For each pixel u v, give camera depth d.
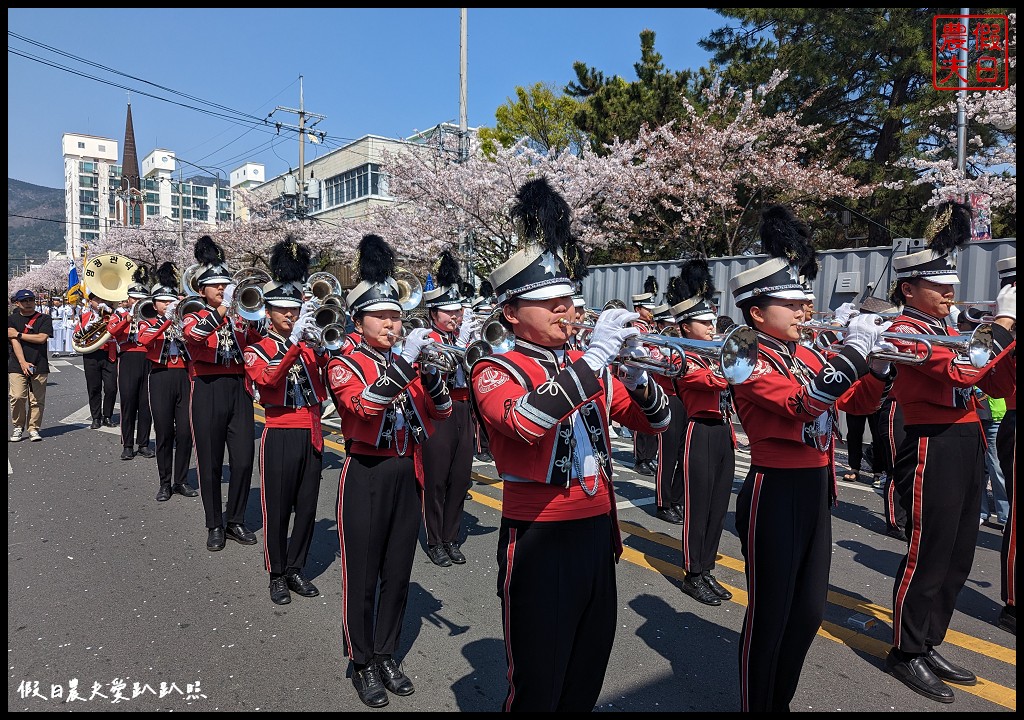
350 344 3.52
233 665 3.43
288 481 4.13
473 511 6.22
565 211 2.38
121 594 4.26
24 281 69.56
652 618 4.03
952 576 3.31
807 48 14.38
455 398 4.90
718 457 4.31
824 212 15.48
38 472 7.40
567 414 2.10
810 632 2.79
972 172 13.43
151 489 6.75
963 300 7.95
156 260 39.72
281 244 4.24
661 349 2.77
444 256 6.07
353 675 3.24
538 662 2.21
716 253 16.27
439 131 19.64
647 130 15.71
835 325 3.41
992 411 5.69
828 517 2.87
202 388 5.05
